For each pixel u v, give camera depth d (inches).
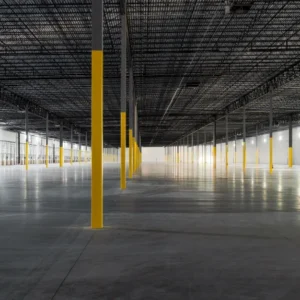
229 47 956.6
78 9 747.4
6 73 1215.6
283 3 713.6
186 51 980.6
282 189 641.6
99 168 282.5
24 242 231.3
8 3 721.0
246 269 172.9
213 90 1457.9
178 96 1578.5
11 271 171.3
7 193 565.9
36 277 162.4
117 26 810.8
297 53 1003.3
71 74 1195.9
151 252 205.0
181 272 168.2
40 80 1259.8
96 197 281.4
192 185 735.1
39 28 841.5
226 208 395.2
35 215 345.1
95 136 283.0
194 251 206.8
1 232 263.7
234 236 248.1
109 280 157.8
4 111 1839.3
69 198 494.6
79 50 995.3
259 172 1384.1
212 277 161.2
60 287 149.6
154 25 816.3
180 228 278.1
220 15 766.5
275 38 914.1
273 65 1125.1
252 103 1724.9
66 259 191.3
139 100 1673.2
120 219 321.1
